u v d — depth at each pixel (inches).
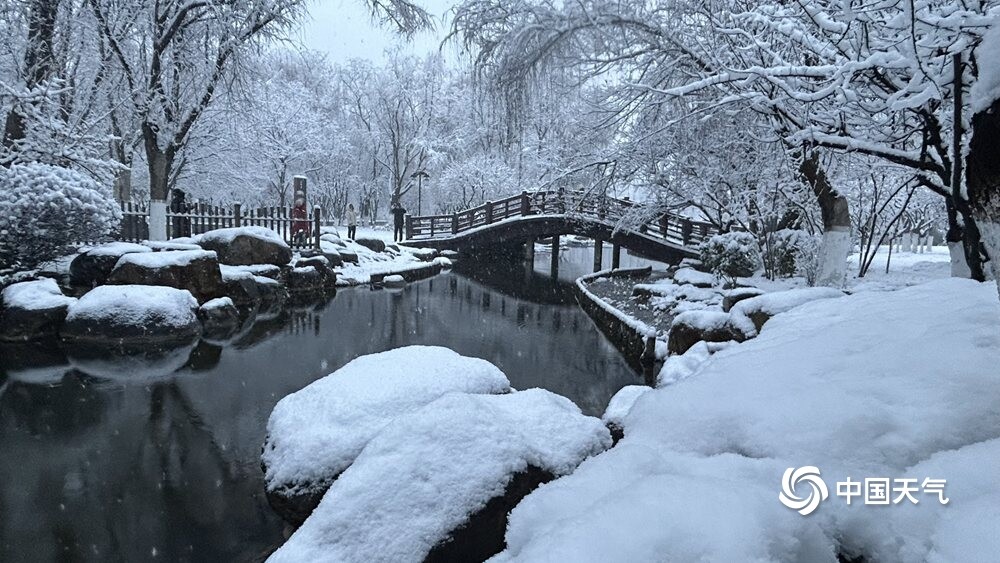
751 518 55.7
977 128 74.7
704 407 86.6
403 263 850.8
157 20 564.7
